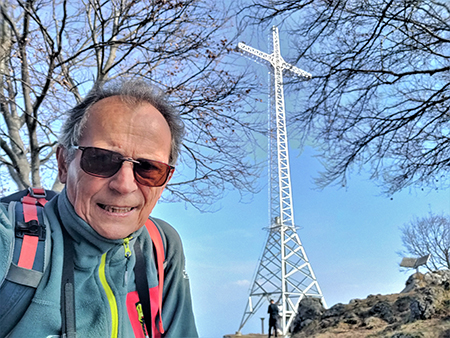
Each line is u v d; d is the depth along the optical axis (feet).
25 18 14.07
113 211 3.55
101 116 3.64
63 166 3.89
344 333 43.75
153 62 18.08
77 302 3.47
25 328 3.02
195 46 17.61
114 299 3.67
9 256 3.04
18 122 17.76
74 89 16.53
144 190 3.67
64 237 3.49
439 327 33.09
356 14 19.85
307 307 56.29
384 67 21.13
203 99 18.33
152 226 4.77
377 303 47.39
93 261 3.54
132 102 3.79
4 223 3.15
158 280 4.45
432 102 21.08
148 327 4.03
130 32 18.75
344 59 20.74
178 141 4.52
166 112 4.25
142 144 3.65
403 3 18.86
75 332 3.18
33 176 16.97
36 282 3.09
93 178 3.44
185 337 4.76
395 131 22.53
